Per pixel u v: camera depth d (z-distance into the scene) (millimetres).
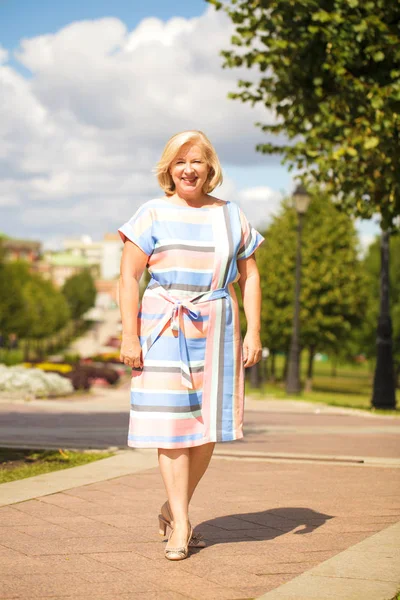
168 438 4508
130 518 5527
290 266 41562
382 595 3883
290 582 4090
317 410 18422
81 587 4008
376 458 8680
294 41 12586
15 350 95250
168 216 4645
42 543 4836
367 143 11727
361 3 11766
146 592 3945
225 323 4648
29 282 89000
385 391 19875
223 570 4348
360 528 5359
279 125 13984
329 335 41219
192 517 5656
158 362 4543
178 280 4586
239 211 4812
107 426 13312
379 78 12281
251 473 7602
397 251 48781
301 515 5746
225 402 4645
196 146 4668
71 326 141125
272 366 51406
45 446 9383
